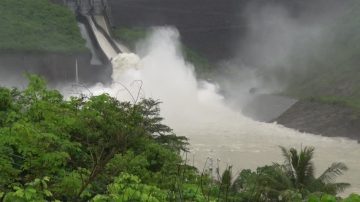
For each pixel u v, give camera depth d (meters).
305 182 24.50
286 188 22.59
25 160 12.21
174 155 19.08
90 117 16.38
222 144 54.47
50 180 11.64
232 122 69.62
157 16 96.12
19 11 85.44
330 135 56.69
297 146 53.03
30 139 11.98
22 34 80.44
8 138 12.03
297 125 62.69
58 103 17.55
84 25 91.25
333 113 61.12
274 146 53.31
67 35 84.38
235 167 43.31
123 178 10.10
